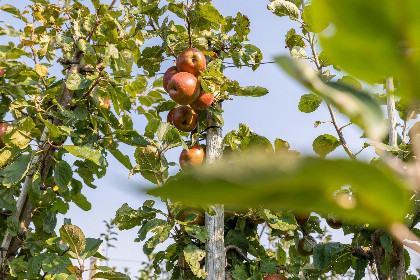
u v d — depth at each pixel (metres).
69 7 4.28
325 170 0.14
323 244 3.69
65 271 3.06
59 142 3.75
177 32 4.06
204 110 4.01
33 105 3.54
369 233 3.29
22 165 3.19
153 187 0.15
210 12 3.80
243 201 0.14
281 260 4.28
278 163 0.14
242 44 4.15
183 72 3.63
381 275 3.12
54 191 3.79
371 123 0.16
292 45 3.79
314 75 0.17
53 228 3.78
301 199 0.14
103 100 4.42
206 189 0.13
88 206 3.86
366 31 0.15
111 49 3.56
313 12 0.15
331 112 3.32
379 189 0.15
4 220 3.67
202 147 3.82
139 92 4.47
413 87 0.17
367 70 0.17
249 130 3.72
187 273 3.70
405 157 2.70
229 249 3.70
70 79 3.54
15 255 3.44
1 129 3.60
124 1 4.21
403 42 0.15
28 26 4.04
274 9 3.37
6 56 3.65
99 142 3.81
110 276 3.14
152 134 3.65
